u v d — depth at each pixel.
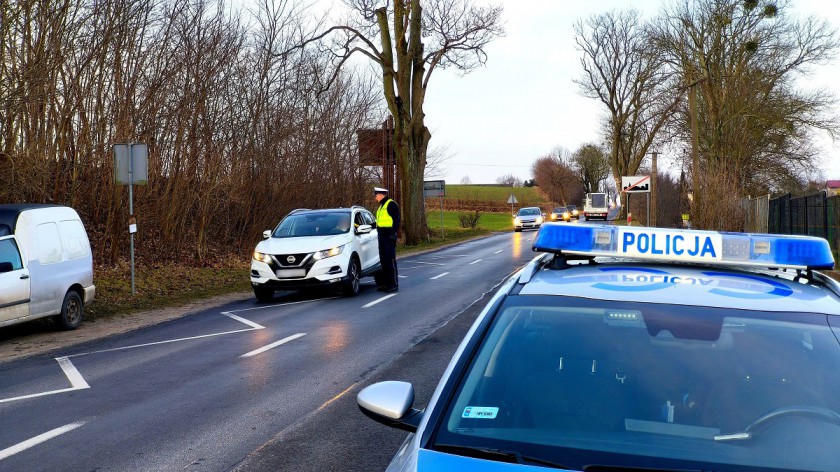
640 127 63.28
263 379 8.61
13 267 11.71
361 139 38.47
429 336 11.34
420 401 7.37
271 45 26.44
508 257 29.36
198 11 22.84
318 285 16.28
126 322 13.82
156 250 23.23
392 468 2.67
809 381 2.76
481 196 115.56
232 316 14.28
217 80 24.17
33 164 16.80
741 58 44.84
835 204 24.02
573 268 3.73
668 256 3.62
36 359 10.24
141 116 20.70
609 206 82.62
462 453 2.54
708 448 2.57
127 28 19.48
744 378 2.80
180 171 22.95
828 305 3.10
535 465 2.45
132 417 7.04
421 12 38.88
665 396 2.78
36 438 6.41
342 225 17.59
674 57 46.94
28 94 15.58
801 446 2.57
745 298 3.17
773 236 3.51
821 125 43.34
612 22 63.91
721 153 45.53
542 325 3.11
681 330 2.99
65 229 13.15
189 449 6.04
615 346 2.97
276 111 27.42
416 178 40.09
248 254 26.45
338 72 34.53
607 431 2.66
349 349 10.43
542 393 2.82
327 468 5.55
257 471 5.50
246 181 25.84
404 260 28.98
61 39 16.66
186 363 9.66
